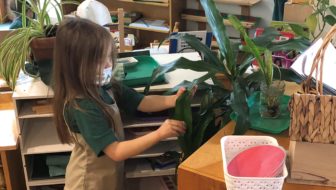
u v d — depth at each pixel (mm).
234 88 1461
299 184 1168
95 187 1584
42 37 1698
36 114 1755
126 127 1767
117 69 1656
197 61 1560
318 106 1067
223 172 1210
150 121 1779
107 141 1446
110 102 1560
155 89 1719
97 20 2209
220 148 1321
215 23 1587
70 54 1402
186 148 1596
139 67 1841
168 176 2027
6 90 2209
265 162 1131
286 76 1552
